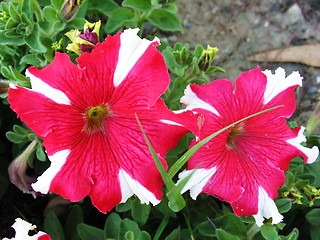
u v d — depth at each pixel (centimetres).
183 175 15
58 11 19
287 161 17
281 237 18
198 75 19
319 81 27
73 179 15
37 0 22
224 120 16
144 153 15
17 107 14
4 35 19
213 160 16
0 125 22
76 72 14
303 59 27
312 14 28
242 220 18
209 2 29
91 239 20
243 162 17
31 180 20
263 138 17
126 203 19
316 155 17
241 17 28
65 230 22
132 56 14
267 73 16
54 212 22
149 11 22
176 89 19
